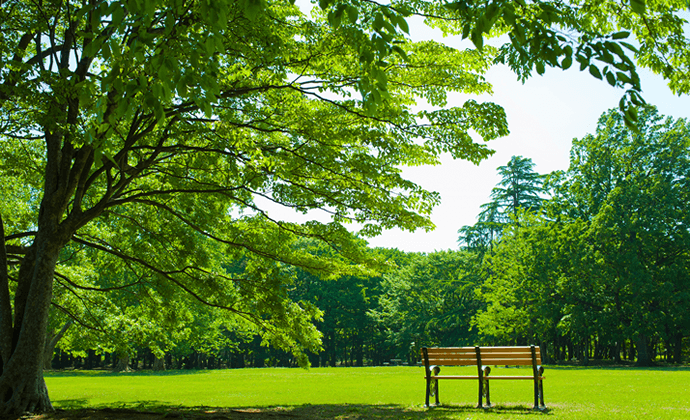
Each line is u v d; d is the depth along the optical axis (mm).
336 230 11273
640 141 39094
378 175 9680
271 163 8984
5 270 8898
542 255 38219
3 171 12625
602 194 40812
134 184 13359
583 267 35938
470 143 9109
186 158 11586
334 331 60094
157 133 10945
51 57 9773
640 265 35469
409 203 10336
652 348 45812
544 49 3984
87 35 4484
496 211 51062
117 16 3662
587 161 41812
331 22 3588
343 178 10219
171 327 14047
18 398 7742
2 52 7680
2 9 7973
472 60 9102
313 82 9250
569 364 40406
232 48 8203
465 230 53219
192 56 3857
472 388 12945
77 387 16531
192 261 12523
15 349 8211
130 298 13742
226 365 64625
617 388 12172
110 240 14039
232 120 9312
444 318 50156
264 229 12422
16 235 10367
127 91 3787
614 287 36906
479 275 50500
